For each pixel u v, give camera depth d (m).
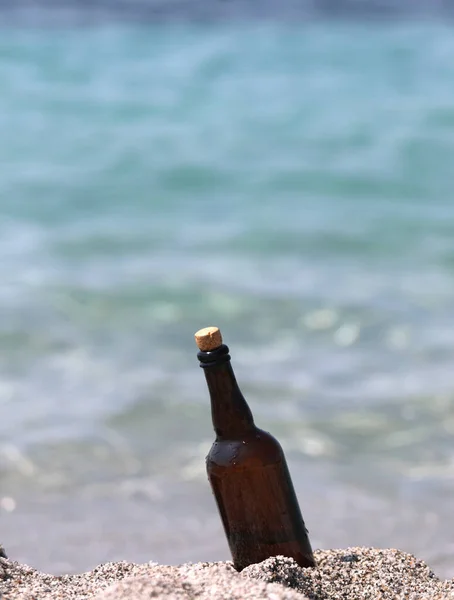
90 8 57.06
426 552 4.50
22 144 23.14
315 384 7.59
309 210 16.38
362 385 7.57
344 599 2.49
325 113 26.72
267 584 2.18
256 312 9.98
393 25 51.16
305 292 10.70
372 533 4.84
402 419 6.77
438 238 13.98
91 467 5.98
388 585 2.60
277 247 13.44
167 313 10.02
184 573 2.35
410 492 5.46
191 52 41.06
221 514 2.54
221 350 2.48
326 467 5.93
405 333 9.11
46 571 4.40
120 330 9.42
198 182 19.09
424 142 22.42
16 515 5.23
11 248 13.29
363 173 19.61
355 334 9.16
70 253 12.99
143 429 6.66
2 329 9.25
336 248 13.42
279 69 36.06
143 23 53.59
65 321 9.66
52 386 7.64
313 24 52.66
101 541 4.83
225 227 14.88
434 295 10.60
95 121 26.03
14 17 54.12
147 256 12.80
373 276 11.65
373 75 34.12
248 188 18.48
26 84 32.25
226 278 11.45
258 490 2.49
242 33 48.81
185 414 6.95
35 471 5.90
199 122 25.83
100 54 40.19
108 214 16.08
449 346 8.66
